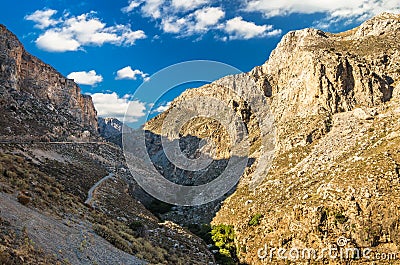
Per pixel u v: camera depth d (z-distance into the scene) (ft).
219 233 274.57
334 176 271.69
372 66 412.36
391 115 337.93
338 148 327.06
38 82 528.63
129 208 187.52
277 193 302.45
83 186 187.93
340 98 394.32
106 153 414.82
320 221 232.73
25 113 372.58
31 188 112.27
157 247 126.72
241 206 312.09
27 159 192.03
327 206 238.27
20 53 464.24
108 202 173.58
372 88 387.34
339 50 469.57
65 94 596.29
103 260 81.30
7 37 441.68
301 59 476.95
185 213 331.57
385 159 260.01
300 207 248.32
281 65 580.30
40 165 192.65
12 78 426.92
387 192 232.53
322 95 403.34
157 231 161.27
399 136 287.28
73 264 69.05
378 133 314.55
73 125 488.44
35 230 75.41
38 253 63.98
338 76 402.52
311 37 573.74
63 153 286.46
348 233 224.12
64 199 122.42
